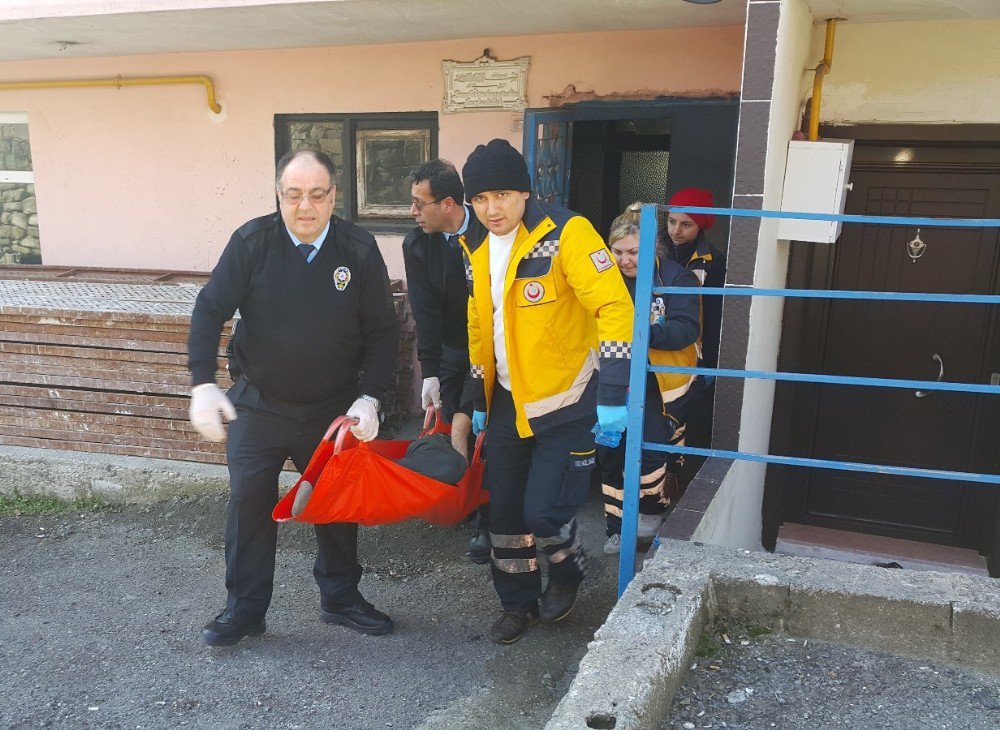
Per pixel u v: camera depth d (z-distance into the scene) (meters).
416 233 4.00
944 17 4.32
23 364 5.13
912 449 5.27
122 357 4.98
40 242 6.58
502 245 3.16
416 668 3.39
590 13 4.52
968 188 4.84
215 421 3.00
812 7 4.14
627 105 5.16
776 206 4.06
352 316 3.27
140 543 4.67
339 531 3.56
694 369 2.92
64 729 3.06
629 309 3.02
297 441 3.38
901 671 2.52
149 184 6.24
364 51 5.61
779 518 5.42
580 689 2.18
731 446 3.93
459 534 4.54
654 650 2.33
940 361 5.09
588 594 3.87
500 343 3.25
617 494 4.08
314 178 3.04
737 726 2.29
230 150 6.02
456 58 5.42
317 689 3.25
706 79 4.96
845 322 5.20
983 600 2.54
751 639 2.68
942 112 4.52
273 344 3.21
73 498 5.12
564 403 3.20
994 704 2.37
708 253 4.52
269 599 3.53
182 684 3.31
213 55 5.91
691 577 2.72
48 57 6.14
